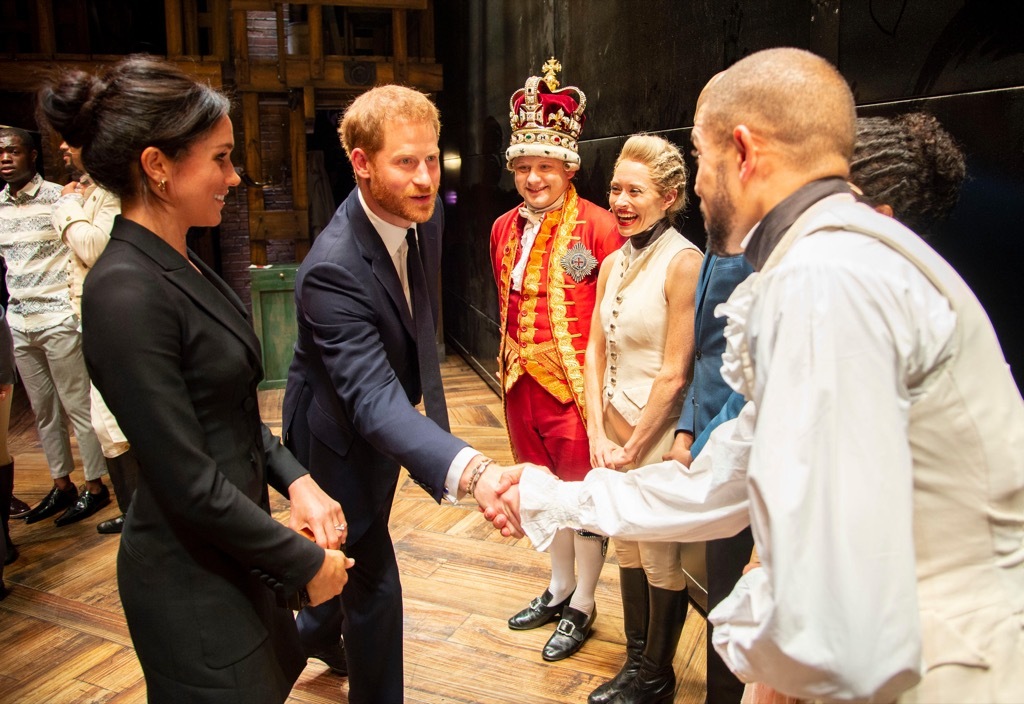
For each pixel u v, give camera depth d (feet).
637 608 6.79
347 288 5.22
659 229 6.33
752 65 3.01
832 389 2.50
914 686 2.68
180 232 4.03
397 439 4.98
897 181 3.93
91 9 19.85
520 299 7.69
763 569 2.60
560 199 7.59
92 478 11.50
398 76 18.71
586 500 4.24
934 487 2.78
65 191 9.96
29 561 10.05
